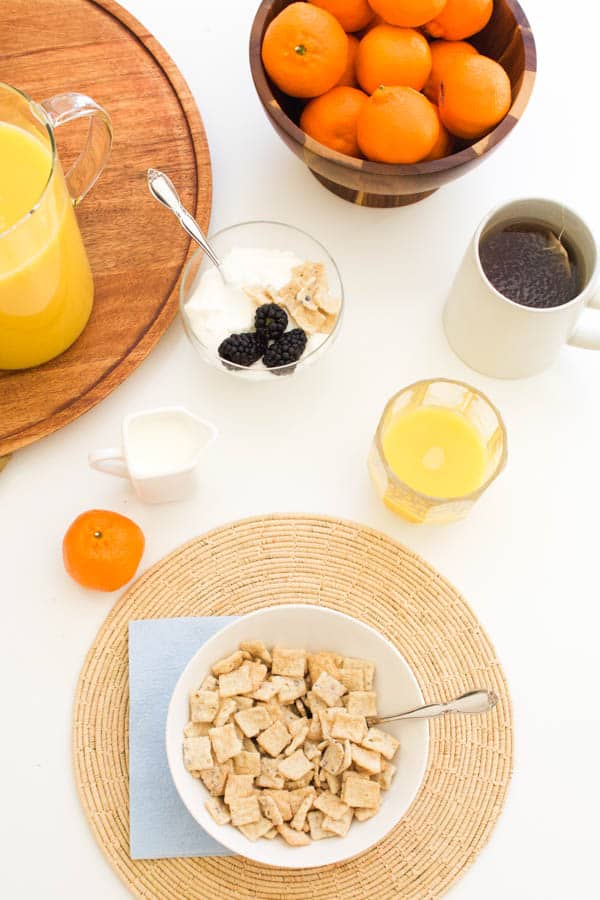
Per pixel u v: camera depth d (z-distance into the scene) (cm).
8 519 104
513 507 107
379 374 109
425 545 105
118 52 113
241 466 106
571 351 111
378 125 99
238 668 98
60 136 111
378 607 103
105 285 108
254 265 107
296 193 113
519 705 102
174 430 101
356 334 110
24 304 98
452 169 100
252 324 106
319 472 107
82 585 102
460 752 100
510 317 100
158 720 99
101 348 106
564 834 100
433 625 103
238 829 94
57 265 97
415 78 103
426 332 110
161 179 104
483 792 99
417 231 113
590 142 116
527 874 99
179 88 112
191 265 107
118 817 98
